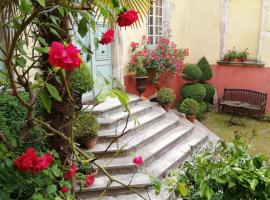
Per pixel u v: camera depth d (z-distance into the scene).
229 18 8.88
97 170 4.41
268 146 6.58
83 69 1.69
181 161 5.50
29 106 1.56
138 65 7.14
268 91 8.67
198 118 8.33
